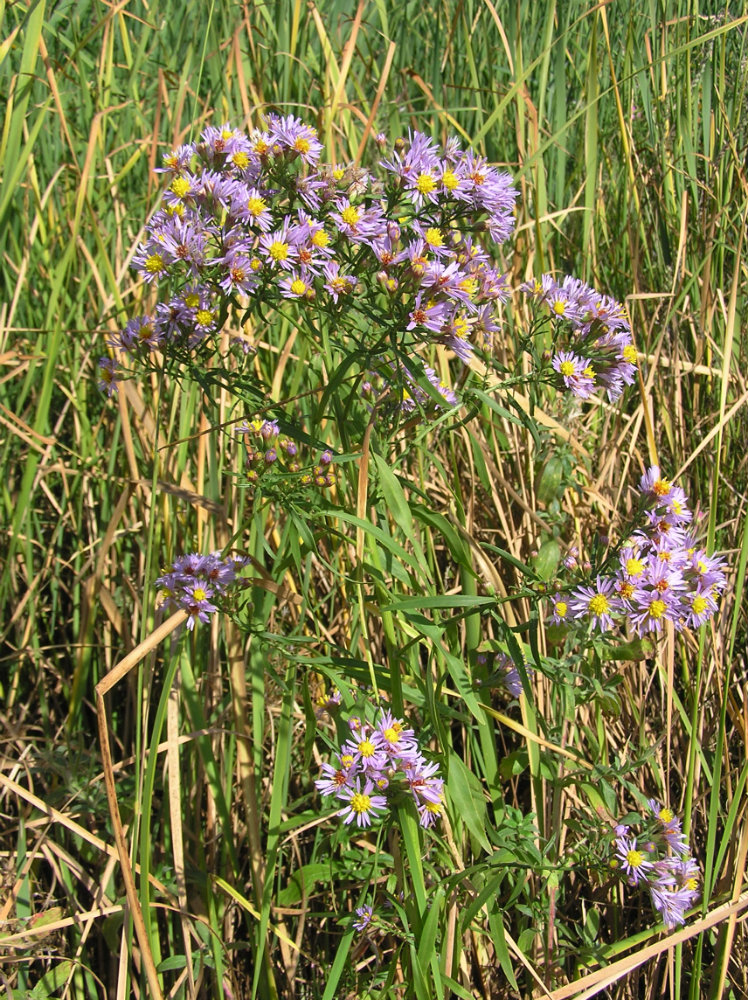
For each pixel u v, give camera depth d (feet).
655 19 3.16
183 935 2.53
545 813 2.60
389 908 2.49
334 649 2.52
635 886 2.69
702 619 2.37
